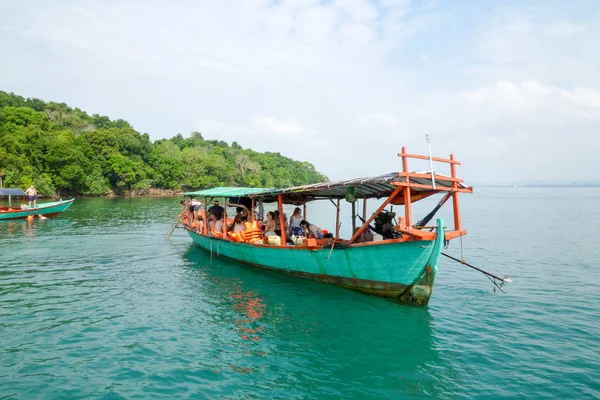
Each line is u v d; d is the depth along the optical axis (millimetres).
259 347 9914
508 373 8617
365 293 13508
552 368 8805
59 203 40188
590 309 12672
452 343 10133
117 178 85500
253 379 8391
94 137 84938
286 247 15250
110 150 84750
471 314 12219
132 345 9914
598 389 7922
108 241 25875
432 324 11367
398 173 11352
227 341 10242
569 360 9172
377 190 14875
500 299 13703
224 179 111000
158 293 14273
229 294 14133
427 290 11820
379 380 8391
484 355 9469
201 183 101188
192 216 25766
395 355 9500
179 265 18766
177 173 96625
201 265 18750
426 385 8180
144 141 95875
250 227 17438
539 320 11711
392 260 12172
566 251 22969
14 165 66000
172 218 41031
